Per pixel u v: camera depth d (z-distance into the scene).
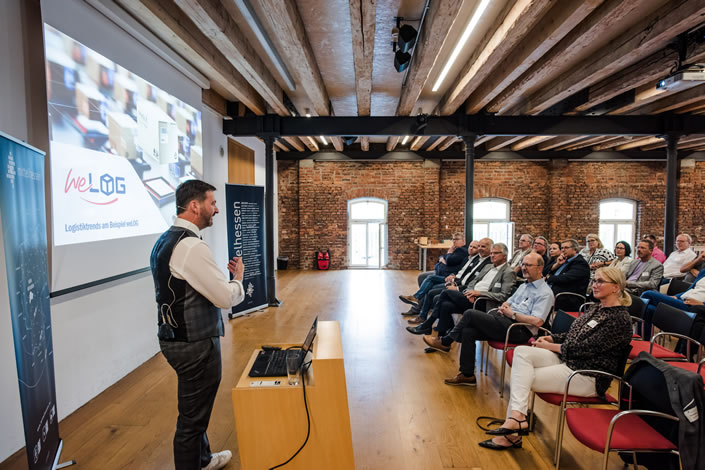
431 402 3.05
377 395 3.17
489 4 3.15
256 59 4.18
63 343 2.76
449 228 10.26
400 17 3.49
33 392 1.86
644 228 9.92
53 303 2.66
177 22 3.32
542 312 3.08
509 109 6.25
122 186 3.30
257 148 7.95
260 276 6.08
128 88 3.38
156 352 4.02
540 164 10.00
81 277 2.83
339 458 1.86
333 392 1.83
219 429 2.66
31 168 1.93
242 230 5.73
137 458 2.33
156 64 3.87
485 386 3.34
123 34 3.31
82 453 2.37
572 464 2.28
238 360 3.93
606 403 2.26
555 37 3.18
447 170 10.22
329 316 5.66
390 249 10.24
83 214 2.84
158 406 2.95
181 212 1.91
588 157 9.56
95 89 2.95
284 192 10.40
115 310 3.35
